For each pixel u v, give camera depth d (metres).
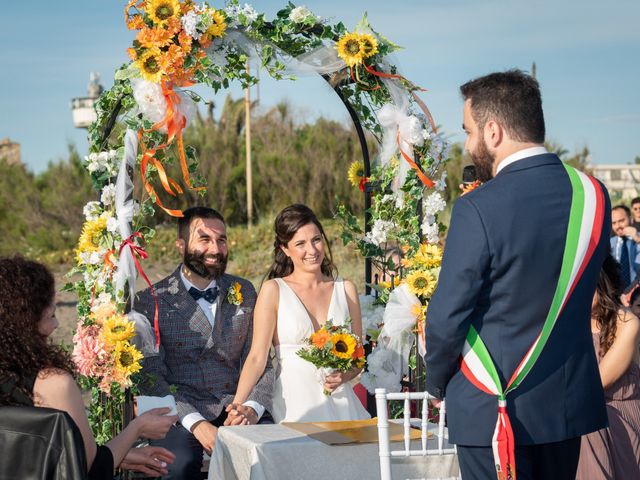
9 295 2.46
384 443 2.86
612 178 20.28
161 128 4.13
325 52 4.41
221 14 4.11
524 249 2.41
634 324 3.46
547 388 2.47
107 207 4.28
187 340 4.29
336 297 4.47
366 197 4.93
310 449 3.03
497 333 2.47
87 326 4.12
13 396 2.42
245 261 14.70
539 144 2.54
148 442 4.01
